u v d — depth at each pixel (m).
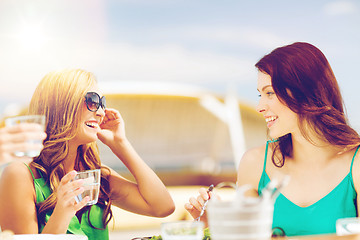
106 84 6.27
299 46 2.98
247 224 1.76
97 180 2.65
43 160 3.04
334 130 2.98
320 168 3.06
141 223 4.96
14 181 2.90
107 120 3.48
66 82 3.08
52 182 2.99
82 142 3.12
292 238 2.23
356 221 2.31
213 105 6.53
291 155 3.16
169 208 3.45
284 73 2.90
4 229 2.89
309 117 2.96
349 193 3.00
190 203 2.70
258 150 3.31
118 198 3.42
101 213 3.21
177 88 6.52
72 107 3.05
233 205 1.79
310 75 2.92
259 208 1.78
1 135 2.16
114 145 3.45
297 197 3.04
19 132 2.16
